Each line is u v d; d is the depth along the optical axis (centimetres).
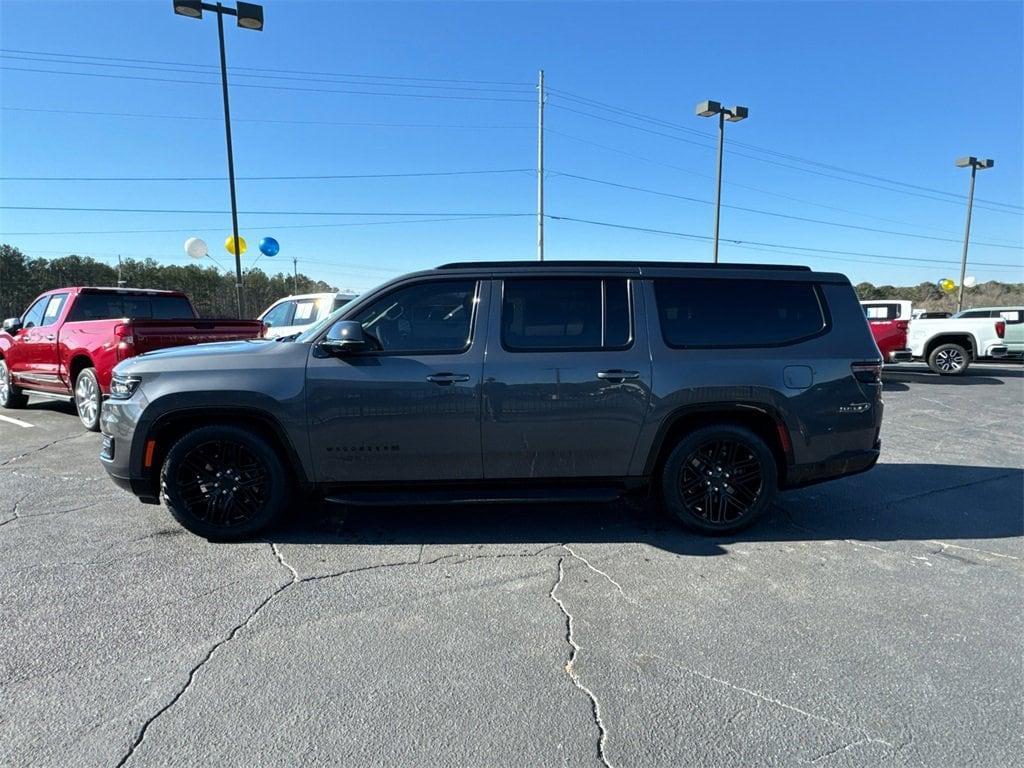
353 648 295
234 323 827
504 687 265
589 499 416
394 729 238
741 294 441
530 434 416
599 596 349
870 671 277
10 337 999
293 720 243
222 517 421
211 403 405
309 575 374
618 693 261
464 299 423
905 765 220
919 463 661
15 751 225
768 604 340
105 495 525
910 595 352
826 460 439
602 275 432
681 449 429
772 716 246
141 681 268
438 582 366
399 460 416
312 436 409
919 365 1956
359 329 398
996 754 226
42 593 348
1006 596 351
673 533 447
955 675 274
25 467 619
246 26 1534
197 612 329
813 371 431
